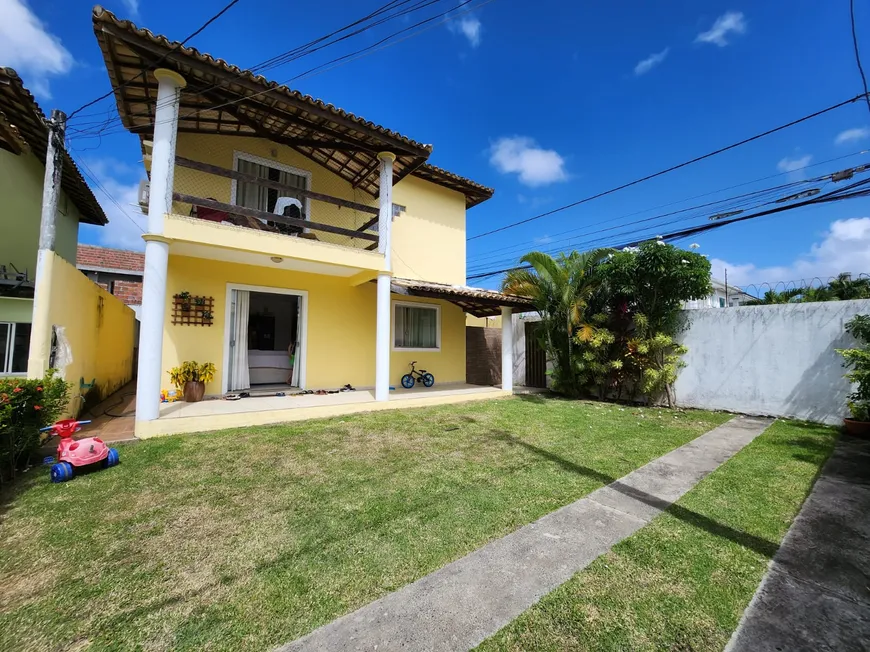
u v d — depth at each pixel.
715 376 9.31
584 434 6.78
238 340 8.87
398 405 8.73
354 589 2.58
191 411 6.87
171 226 6.29
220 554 2.96
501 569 2.81
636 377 10.16
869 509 3.84
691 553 3.04
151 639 2.12
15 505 3.73
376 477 4.59
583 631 2.21
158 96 6.23
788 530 3.42
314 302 9.80
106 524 3.39
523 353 14.41
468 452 5.61
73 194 11.10
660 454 5.67
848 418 7.17
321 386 9.84
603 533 3.35
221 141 8.77
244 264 8.88
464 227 13.25
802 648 2.10
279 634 2.17
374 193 10.98
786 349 8.41
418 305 11.95
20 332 8.84
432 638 2.14
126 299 14.77
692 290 9.16
